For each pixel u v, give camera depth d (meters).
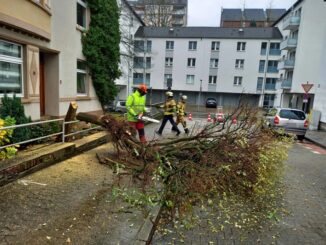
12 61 8.12
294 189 5.96
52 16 9.86
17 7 7.55
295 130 14.62
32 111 8.98
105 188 4.80
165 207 3.10
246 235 3.78
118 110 24.95
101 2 13.08
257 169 4.24
